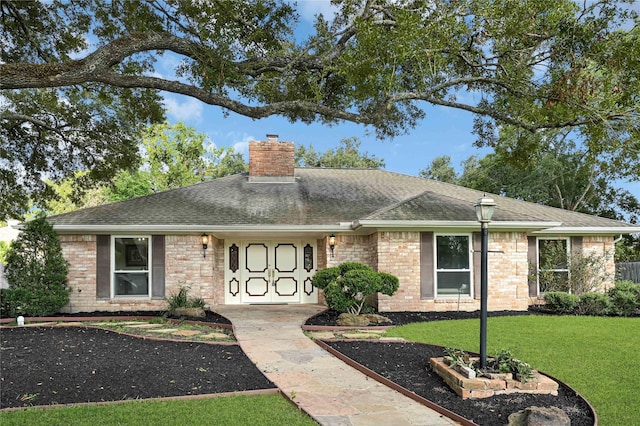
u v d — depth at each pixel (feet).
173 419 16.80
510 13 31.63
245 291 55.26
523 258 48.47
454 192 62.08
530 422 15.69
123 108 52.06
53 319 41.83
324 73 33.42
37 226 44.32
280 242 56.13
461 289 47.50
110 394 19.98
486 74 42.19
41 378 22.36
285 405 18.86
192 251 48.93
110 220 47.52
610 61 33.73
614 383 21.12
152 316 43.50
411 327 36.76
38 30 41.39
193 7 30.76
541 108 38.42
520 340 30.60
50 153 56.18
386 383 21.86
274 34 35.88
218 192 58.29
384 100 33.78
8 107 50.90
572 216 56.34
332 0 36.45
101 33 40.65
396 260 46.80
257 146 63.21
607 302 44.62
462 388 19.66
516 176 105.40
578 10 34.37
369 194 59.41
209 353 28.22
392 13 34.96
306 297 55.72
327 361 26.37
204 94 25.34
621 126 36.29
